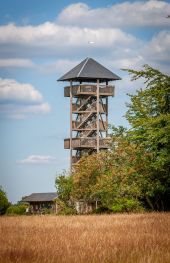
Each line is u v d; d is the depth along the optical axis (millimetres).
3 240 27859
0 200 105750
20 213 108000
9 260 20484
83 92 124938
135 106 77125
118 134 85438
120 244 25438
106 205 81938
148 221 41781
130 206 77562
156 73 65812
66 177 98438
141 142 75688
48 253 22312
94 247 24312
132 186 76125
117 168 80938
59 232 33062
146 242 26094
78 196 93625
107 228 35906
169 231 32219
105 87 126625
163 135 66438
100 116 125375
